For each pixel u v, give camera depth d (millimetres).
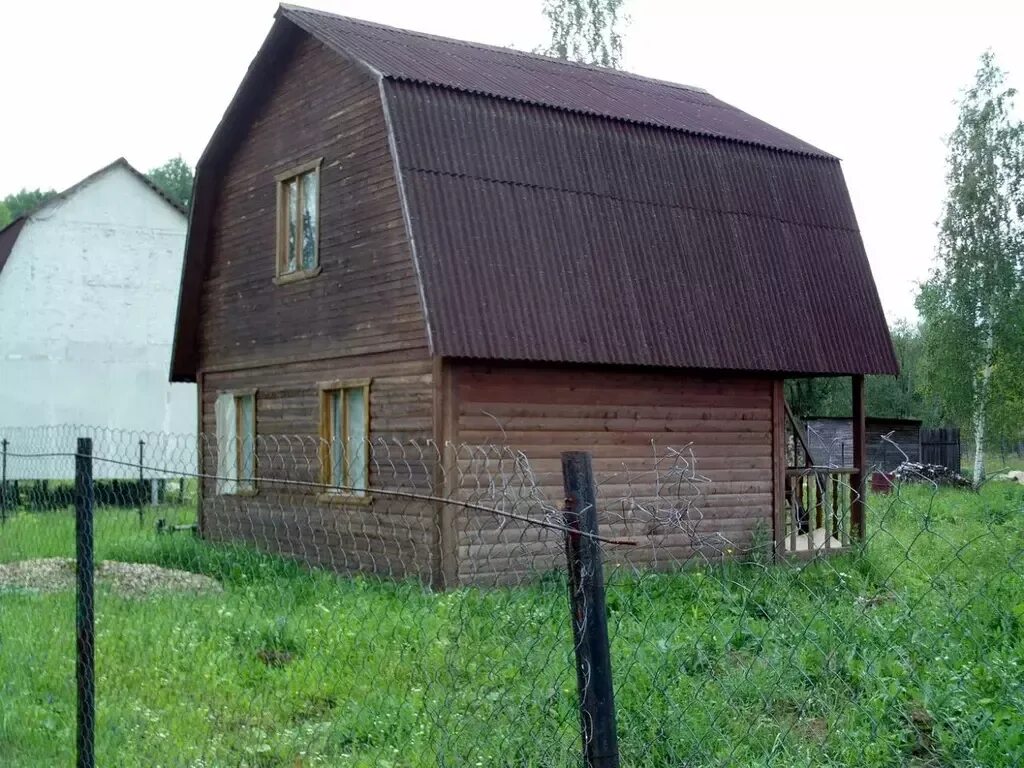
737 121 17812
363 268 14094
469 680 5914
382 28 16391
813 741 5754
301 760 5738
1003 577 7844
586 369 13742
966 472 35812
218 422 17312
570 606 4066
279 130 16062
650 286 14016
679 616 6785
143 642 7688
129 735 6145
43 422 28047
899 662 6219
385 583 9617
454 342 12211
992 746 5625
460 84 13750
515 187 13453
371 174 13977
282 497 15602
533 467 13219
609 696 3975
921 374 34969
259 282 16484
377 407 13781
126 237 29281
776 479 15234
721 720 5801
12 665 7418
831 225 16375
